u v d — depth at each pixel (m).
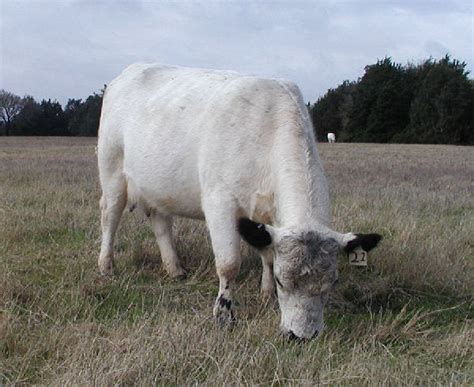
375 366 4.47
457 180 16.92
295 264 4.71
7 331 5.00
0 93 82.75
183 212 6.75
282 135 5.64
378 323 5.62
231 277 5.86
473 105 57.19
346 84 71.56
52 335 5.00
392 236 8.53
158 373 4.31
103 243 7.45
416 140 59.31
